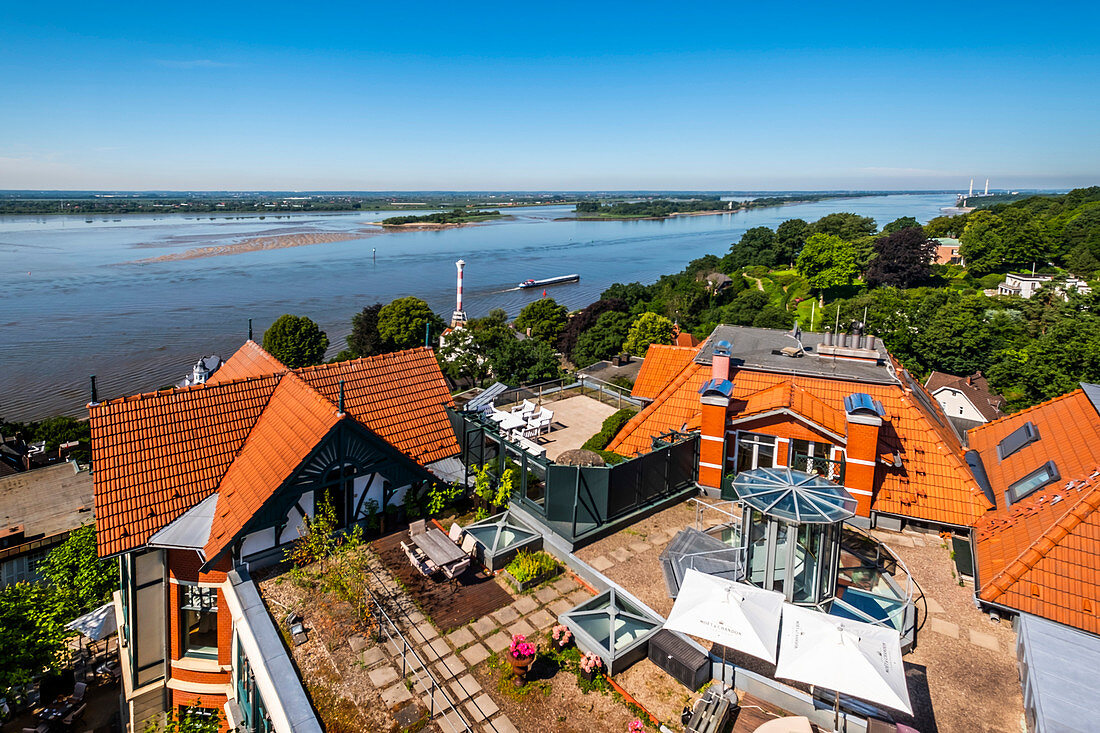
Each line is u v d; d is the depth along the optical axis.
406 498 21.94
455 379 72.38
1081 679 13.27
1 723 25.88
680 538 19.70
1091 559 16.03
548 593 18.11
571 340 116.06
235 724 17.23
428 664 15.16
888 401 22.98
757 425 22.55
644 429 26.53
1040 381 70.62
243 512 18.06
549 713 13.82
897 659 11.88
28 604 26.30
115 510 17.88
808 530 15.60
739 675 14.34
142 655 18.78
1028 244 123.88
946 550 19.77
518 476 22.86
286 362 87.38
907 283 125.56
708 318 128.12
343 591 17.56
